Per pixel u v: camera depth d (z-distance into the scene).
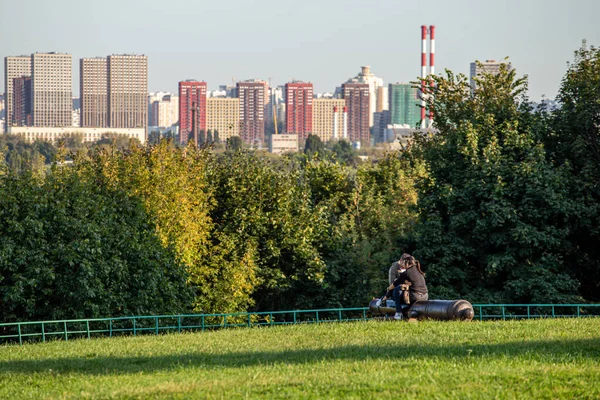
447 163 79.00
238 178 93.31
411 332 41.91
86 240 70.00
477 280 77.00
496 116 79.19
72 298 69.81
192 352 38.78
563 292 70.88
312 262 88.56
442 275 74.12
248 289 86.00
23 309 71.19
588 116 75.19
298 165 110.25
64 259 69.06
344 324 48.09
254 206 90.69
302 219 92.44
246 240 88.94
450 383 28.16
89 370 34.94
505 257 71.12
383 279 89.94
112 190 80.31
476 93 87.81
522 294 70.38
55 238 71.12
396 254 79.12
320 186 109.88
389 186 109.00
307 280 91.62
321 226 93.44
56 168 79.31
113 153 93.25
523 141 74.19
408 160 117.25
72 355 40.41
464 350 35.28
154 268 74.75
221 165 96.38
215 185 93.25
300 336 43.16
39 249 69.94
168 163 87.81
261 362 34.78
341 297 92.75
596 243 75.94
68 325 70.44
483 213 72.81
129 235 74.81
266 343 41.16
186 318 79.38
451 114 87.81
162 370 33.84
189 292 80.06
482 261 75.44
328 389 27.86
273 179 93.94
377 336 41.03
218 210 93.94
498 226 71.88
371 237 103.00
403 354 34.94
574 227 73.00
